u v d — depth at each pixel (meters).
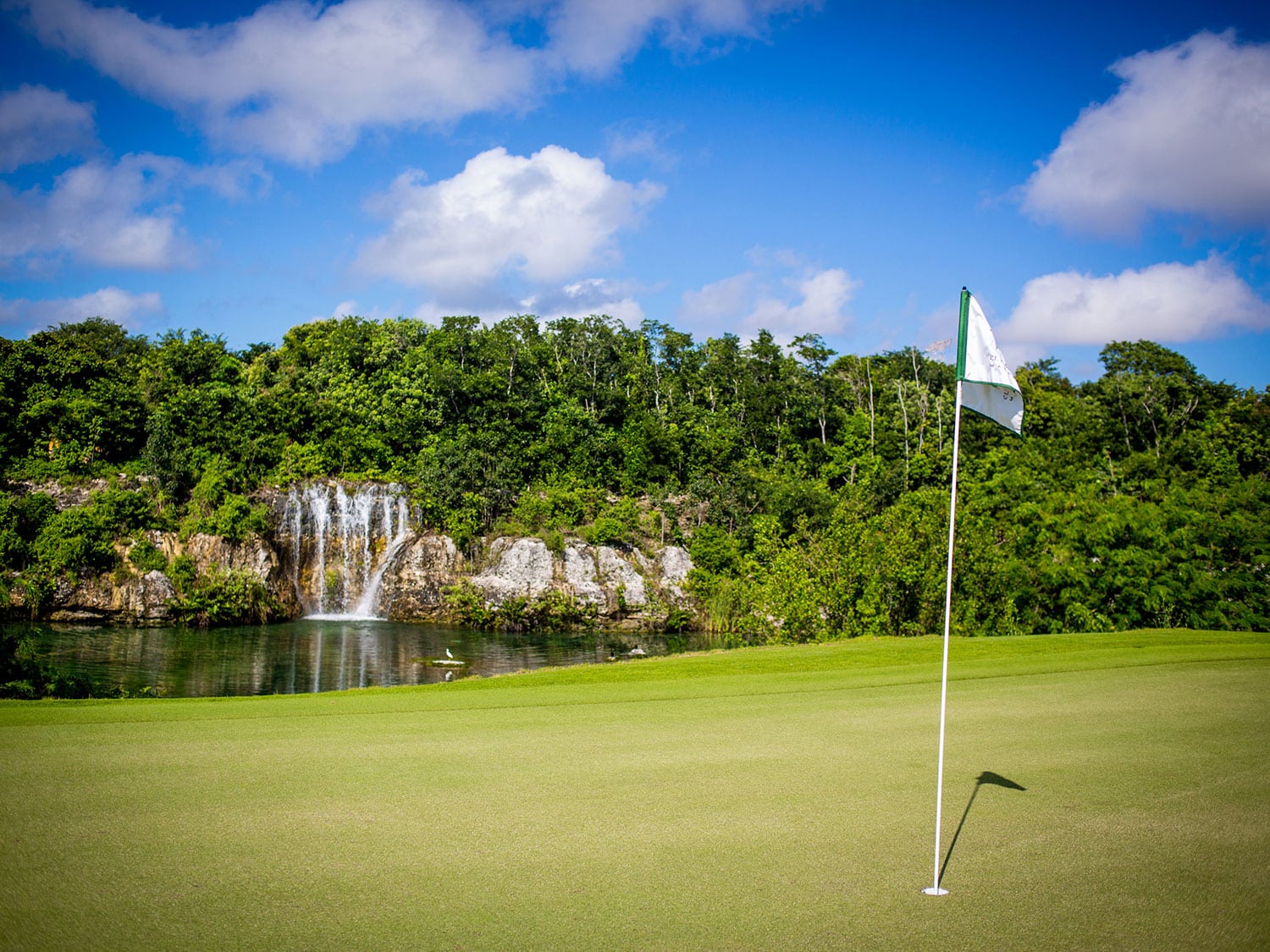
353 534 72.69
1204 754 14.73
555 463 86.69
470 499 75.00
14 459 68.38
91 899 8.45
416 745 15.17
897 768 13.66
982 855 9.93
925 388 111.94
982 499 60.91
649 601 69.12
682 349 119.62
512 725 17.17
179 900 8.43
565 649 56.53
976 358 10.61
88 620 58.78
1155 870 9.54
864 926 8.04
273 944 7.52
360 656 50.53
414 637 58.94
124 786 12.24
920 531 47.75
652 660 29.61
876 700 20.48
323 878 9.02
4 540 57.88
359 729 16.56
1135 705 19.44
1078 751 14.95
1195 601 50.81
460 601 67.38
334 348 100.62
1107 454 92.88
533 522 75.44
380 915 8.14
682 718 18.11
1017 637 35.56
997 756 14.56
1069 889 8.99
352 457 79.44
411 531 73.69
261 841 10.09
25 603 57.03
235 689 40.00
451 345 96.75
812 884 9.00
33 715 17.59
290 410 79.94
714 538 74.06
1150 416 108.25
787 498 80.69
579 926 7.95
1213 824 11.09
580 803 11.69
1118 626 51.62
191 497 68.81
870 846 10.14
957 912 8.38
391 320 107.88
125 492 63.34
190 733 16.02
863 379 116.44
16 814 10.96
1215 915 8.40
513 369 98.12
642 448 88.88
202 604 60.16
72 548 58.53
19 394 73.06
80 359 76.06
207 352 88.62
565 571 70.19
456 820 10.92
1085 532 52.75
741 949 7.53
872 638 36.66
